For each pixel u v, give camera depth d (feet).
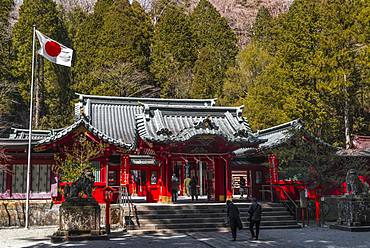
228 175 79.87
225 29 198.49
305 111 121.70
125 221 67.00
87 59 171.83
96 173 78.74
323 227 71.15
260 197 94.94
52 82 161.48
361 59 114.73
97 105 114.62
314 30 130.52
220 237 58.49
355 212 66.90
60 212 56.59
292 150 78.89
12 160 76.69
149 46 188.75
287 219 73.26
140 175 122.11
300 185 77.92
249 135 78.07
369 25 115.34
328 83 119.24
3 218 72.90
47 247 49.06
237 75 159.33
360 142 104.88
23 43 159.84
